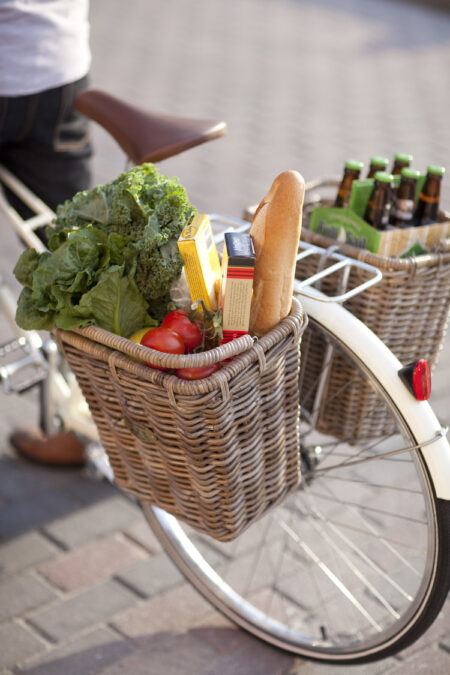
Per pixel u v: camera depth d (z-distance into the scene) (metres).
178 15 9.80
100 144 4.91
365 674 1.81
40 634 1.91
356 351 1.55
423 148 5.40
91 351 1.37
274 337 1.34
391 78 7.35
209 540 2.22
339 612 2.00
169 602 2.02
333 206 2.05
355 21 10.11
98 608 1.99
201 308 1.38
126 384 1.35
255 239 1.34
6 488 2.38
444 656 1.85
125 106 1.95
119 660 1.85
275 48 8.27
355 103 6.42
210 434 1.33
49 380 2.18
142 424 1.41
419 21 10.32
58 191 2.23
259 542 2.21
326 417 1.83
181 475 1.45
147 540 2.21
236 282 1.27
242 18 9.90
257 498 1.53
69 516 2.29
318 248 1.68
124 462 1.59
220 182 4.50
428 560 1.58
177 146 1.83
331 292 1.75
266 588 2.06
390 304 1.67
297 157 5.02
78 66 2.13
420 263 1.63
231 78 6.91
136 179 1.44
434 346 1.83
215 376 1.26
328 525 2.04
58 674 1.80
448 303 1.77
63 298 1.38
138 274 1.43
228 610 1.93
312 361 1.80
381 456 1.62
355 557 2.14
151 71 6.93
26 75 2.03
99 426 1.58
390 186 1.75
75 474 2.46
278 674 1.83
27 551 2.15
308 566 2.13
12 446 2.52
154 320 1.47
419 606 1.63
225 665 1.85
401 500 2.33
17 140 2.15
